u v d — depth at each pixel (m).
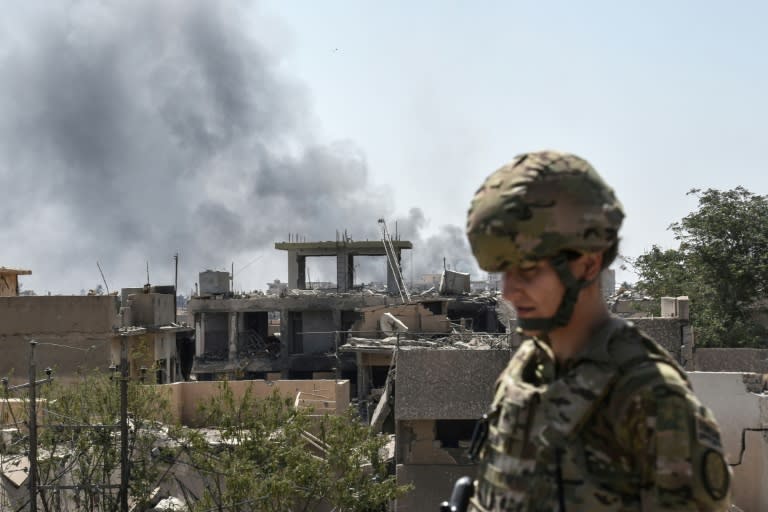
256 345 44.94
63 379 25.06
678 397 1.84
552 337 2.10
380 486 13.75
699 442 1.81
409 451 16.14
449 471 15.93
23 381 25.50
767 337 27.67
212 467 13.81
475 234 2.02
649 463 1.85
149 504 14.29
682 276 29.33
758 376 10.57
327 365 43.19
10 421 16.05
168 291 33.75
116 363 26.97
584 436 1.94
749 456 10.48
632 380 1.89
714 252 28.75
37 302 25.92
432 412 15.91
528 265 1.97
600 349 1.97
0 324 25.70
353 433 14.32
